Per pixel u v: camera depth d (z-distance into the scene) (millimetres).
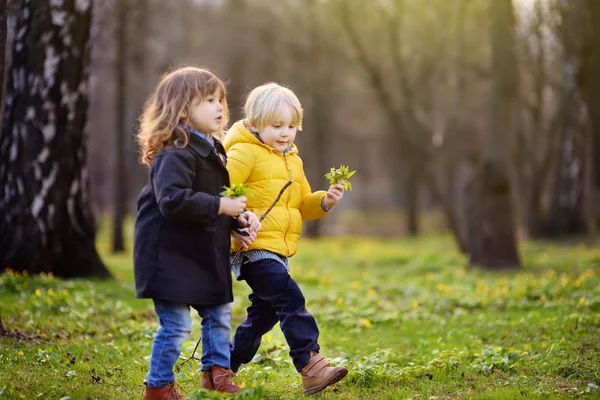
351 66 27266
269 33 27844
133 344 5445
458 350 5379
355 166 43469
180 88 3748
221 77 28344
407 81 20125
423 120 22375
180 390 4152
